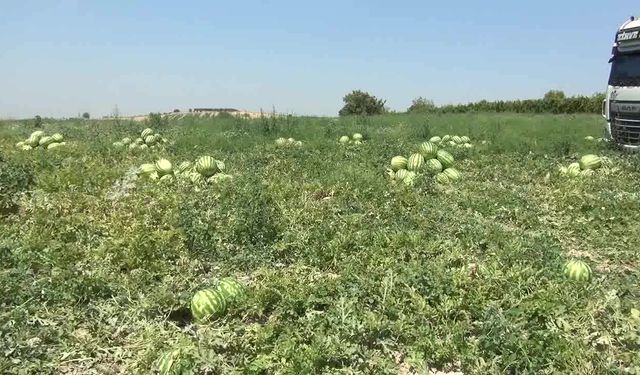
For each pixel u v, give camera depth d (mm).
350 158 16453
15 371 5168
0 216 9914
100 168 13773
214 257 8164
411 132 25438
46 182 11977
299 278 7031
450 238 8812
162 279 7277
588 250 9086
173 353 5160
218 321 6039
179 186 11680
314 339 5570
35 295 6457
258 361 5219
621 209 10719
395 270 7160
